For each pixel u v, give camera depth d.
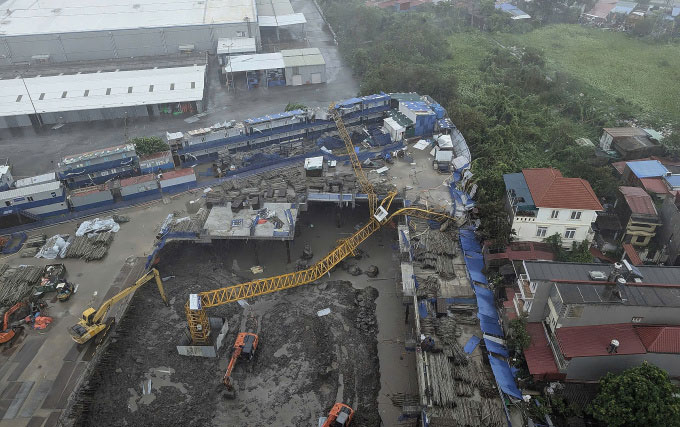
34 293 67.50
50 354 59.97
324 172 86.19
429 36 149.00
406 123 94.62
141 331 64.38
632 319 50.62
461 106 105.81
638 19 165.50
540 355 52.22
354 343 63.22
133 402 56.06
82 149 106.31
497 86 123.75
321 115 99.88
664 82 130.12
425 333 57.78
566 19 185.00
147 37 146.62
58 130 114.44
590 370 50.19
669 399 42.94
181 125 115.69
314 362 60.75
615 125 106.12
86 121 118.00
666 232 67.19
